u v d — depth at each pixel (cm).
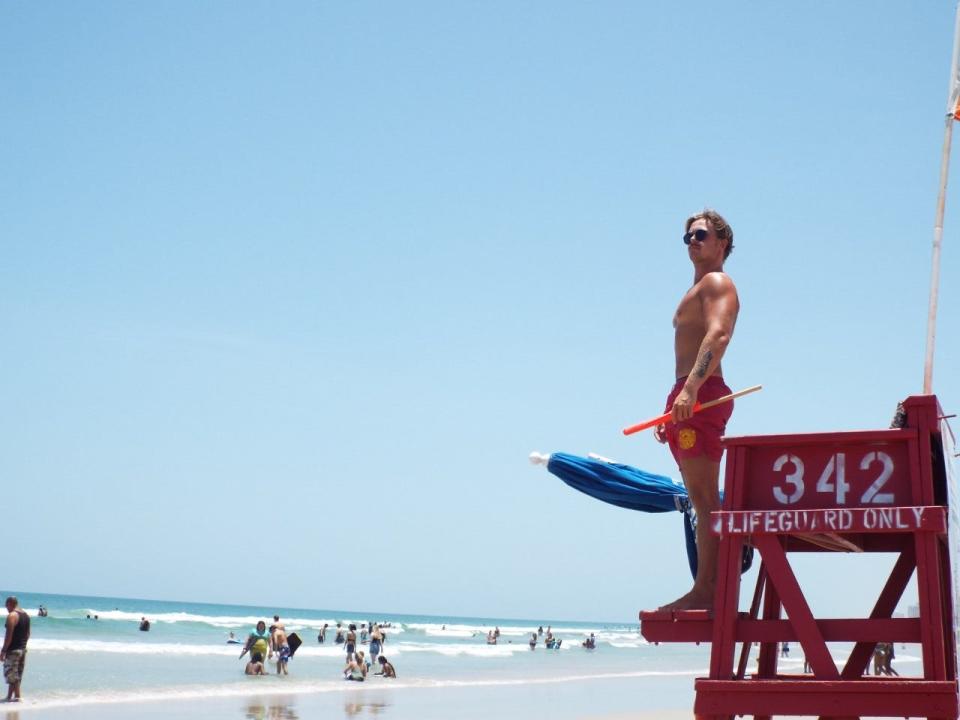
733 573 383
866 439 375
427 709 2175
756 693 367
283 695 2392
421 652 5738
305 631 7112
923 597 354
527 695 2741
